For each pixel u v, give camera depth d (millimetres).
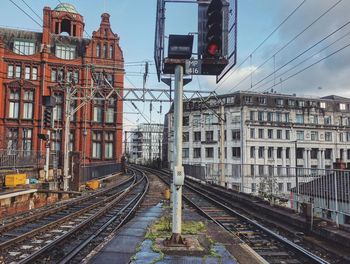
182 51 8312
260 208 16594
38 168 32781
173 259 7395
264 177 20094
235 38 8000
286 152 75188
